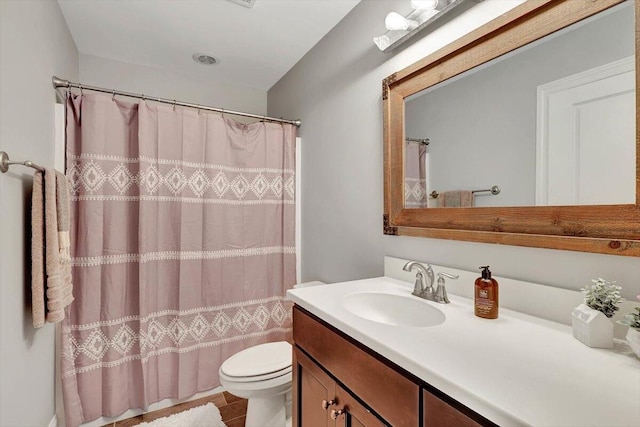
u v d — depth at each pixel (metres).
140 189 1.77
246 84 2.72
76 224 1.68
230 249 2.06
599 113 0.82
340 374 0.94
